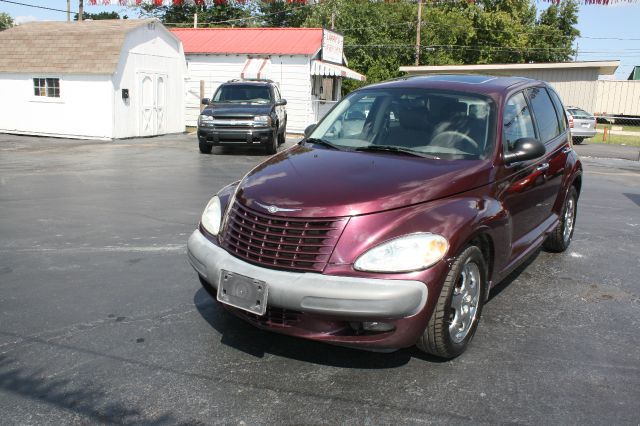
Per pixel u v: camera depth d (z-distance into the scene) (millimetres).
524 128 5027
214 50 23297
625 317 4633
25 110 19562
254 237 3578
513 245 4648
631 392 3428
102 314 4379
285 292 3342
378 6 41375
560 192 5926
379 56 39656
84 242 6332
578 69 28703
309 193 3621
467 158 4238
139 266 5531
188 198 8914
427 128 4535
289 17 45906
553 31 50656
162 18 47125
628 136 28312
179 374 3518
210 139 14734
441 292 3484
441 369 3672
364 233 3400
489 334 4238
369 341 3385
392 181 3730
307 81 22750
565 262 6148
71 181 10336
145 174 11312
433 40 42438
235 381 3453
